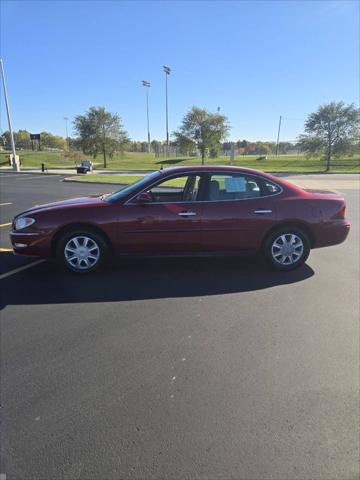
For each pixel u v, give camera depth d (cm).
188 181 519
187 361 304
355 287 472
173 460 206
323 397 258
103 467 202
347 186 1966
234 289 466
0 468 202
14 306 418
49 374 288
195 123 4631
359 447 214
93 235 509
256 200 517
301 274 524
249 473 197
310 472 198
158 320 380
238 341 336
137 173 3603
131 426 231
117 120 5016
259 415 240
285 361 303
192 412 243
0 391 267
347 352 317
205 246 514
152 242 507
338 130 3978
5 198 1484
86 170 3569
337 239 537
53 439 222
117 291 461
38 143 8162
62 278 510
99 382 277
